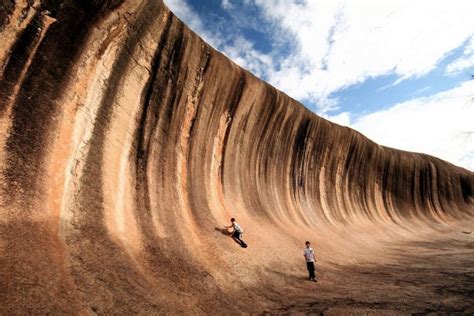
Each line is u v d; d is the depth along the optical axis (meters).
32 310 5.31
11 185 7.23
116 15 10.66
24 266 6.08
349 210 32.56
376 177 40.38
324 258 16.73
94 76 10.07
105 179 9.92
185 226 12.16
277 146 24.69
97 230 8.59
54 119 8.63
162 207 11.87
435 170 50.41
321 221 26.14
